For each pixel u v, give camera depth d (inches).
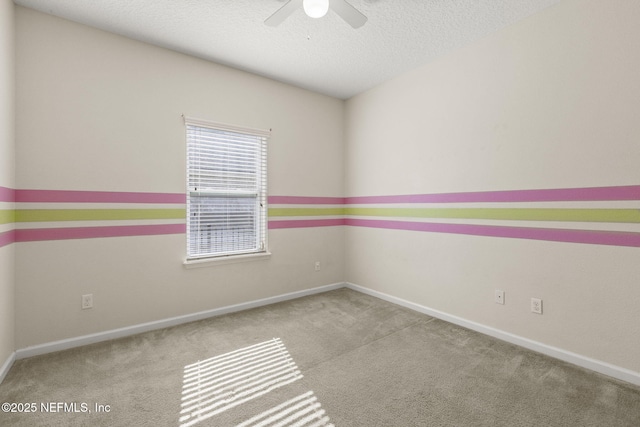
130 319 102.3
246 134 128.0
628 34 73.4
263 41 104.3
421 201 124.5
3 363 76.8
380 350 91.7
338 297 145.3
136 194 102.7
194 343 96.0
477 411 64.6
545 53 87.5
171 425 60.5
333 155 158.1
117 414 63.6
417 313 123.3
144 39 102.4
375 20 92.4
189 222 115.4
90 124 94.7
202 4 84.9
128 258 101.6
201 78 115.8
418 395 70.0
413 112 126.6
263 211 134.1
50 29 88.7
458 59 109.8
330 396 69.7
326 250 156.1
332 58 116.7
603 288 78.3
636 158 73.0
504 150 97.6
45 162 88.2
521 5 85.7
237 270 126.4
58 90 89.8
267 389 72.3
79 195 93.2
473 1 83.7
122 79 99.9
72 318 92.7
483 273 104.0
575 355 82.8
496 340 98.3
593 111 79.1
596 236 79.4
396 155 134.7
